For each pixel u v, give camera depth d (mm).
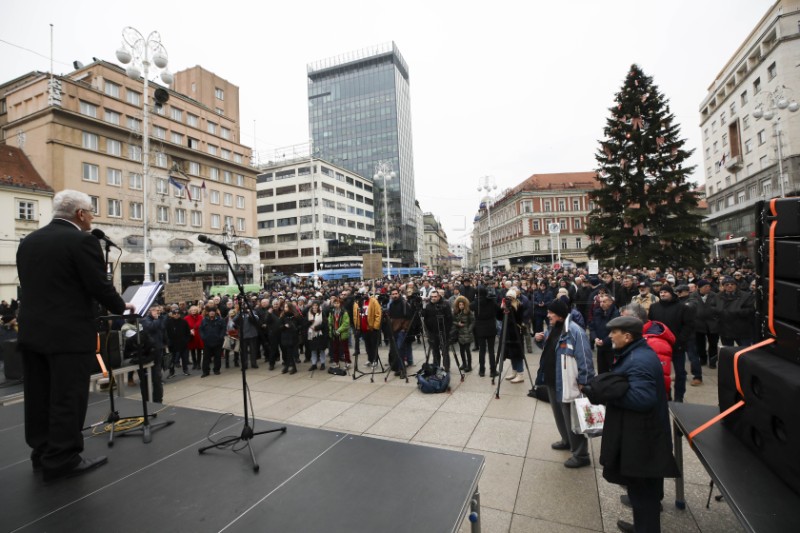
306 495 2072
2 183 24578
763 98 34000
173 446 2768
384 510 1909
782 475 1932
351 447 2678
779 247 2102
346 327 8742
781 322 2092
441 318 7648
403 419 5465
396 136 84812
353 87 88688
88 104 30734
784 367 1974
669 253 21234
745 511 1766
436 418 5438
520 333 7059
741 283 9781
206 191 40844
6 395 4375
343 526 1788
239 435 2928
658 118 22812
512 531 3012
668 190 22344
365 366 9383
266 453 2617
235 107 50844
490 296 7578
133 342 6070
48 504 2035
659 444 2594
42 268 2443
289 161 62656
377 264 22062
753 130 35750
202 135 41156
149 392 6805
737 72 38531
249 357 10133
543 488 3586
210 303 9523
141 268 33031
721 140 42906
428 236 124312
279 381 8188
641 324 2830
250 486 2186
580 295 10219
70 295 2482
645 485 2652
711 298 7531
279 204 63125
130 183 32938
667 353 3904
